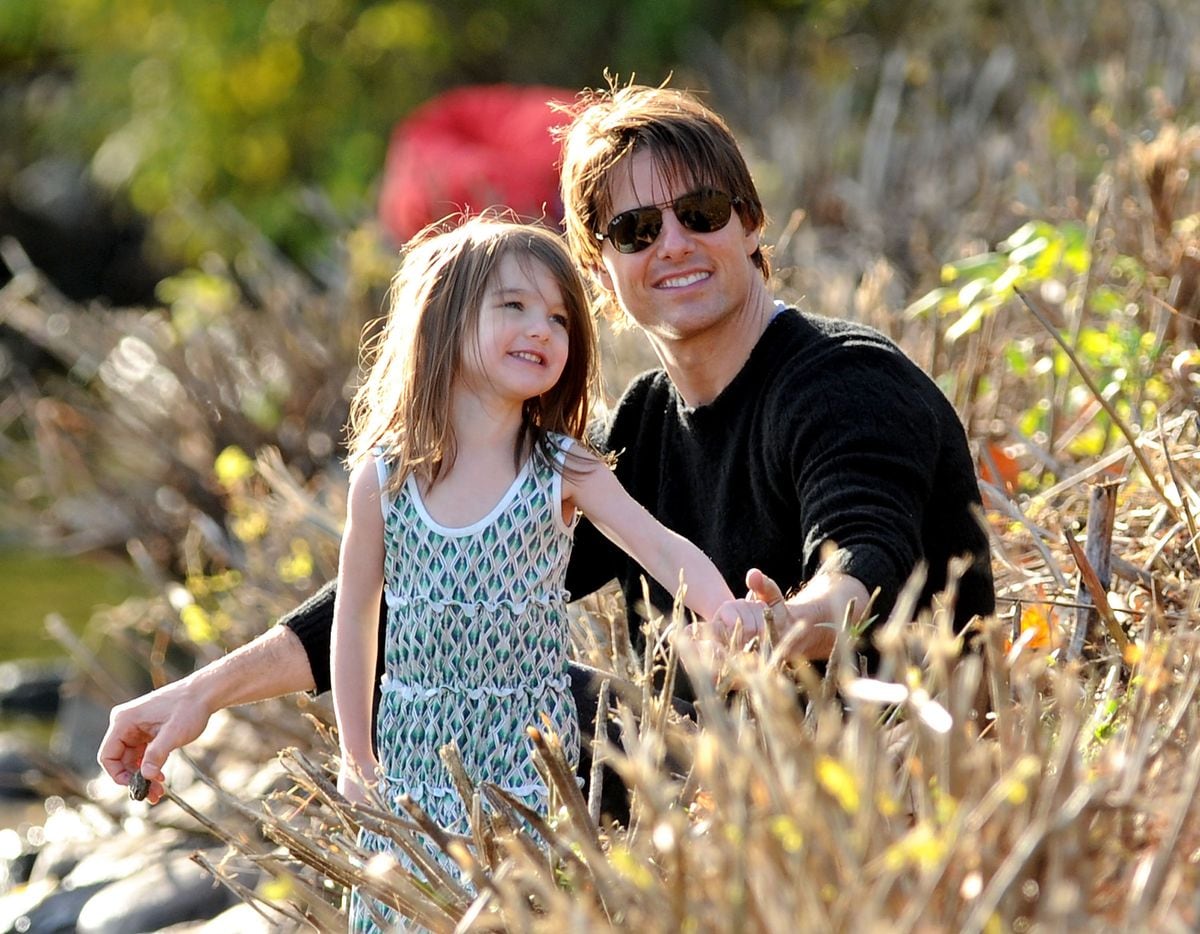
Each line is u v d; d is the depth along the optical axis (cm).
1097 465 1201
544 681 964
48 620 1680
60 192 5125
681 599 862
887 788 666
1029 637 874
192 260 4122
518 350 952
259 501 1733
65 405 2333
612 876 679
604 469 984
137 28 4225
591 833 765
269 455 1970
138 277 5100
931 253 2244
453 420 971
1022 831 643
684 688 1048
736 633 810
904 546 929
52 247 5141
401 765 960
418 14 4059
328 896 967
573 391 1009
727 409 1069
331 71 4078
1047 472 1362
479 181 2455
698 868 658
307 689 1055
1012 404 1539
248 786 1472
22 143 5275
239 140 4075
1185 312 1377
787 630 851
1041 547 1119
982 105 2789
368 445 1001
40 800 1875
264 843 1279
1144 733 696
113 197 4775
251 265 2814
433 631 955
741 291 1057
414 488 970
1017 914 635
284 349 2228
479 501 960
